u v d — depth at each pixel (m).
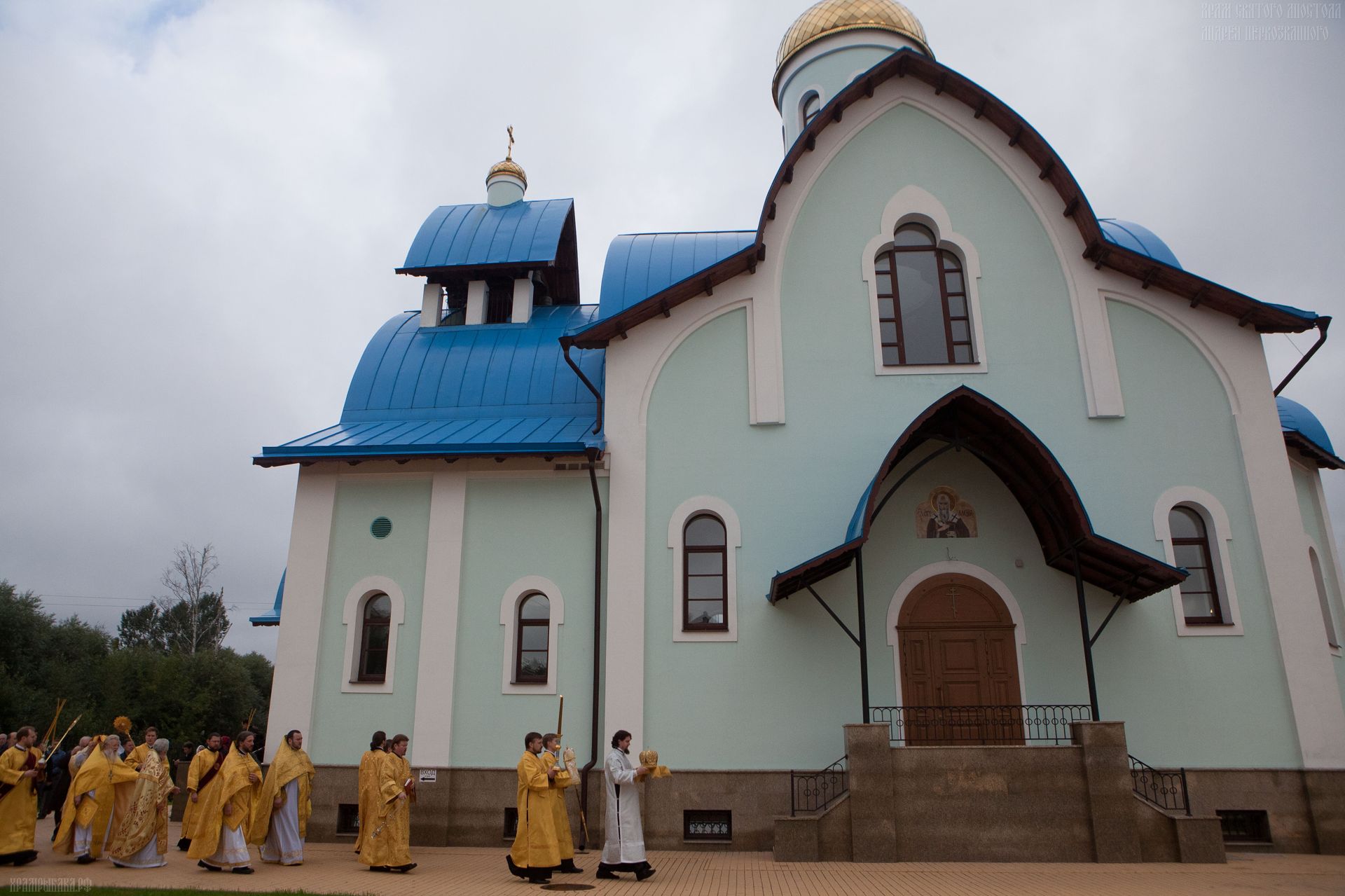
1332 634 16.17
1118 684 14.17
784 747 14.16
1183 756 13.82
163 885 10.12
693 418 15.77
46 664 36.41
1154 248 18.53
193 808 13.36
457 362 19.17
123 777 11.84
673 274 19.12
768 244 16.50
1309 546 16.17
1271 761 13.76
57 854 13.12
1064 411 15.41
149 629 71.12
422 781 14.49
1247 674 14.12
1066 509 13.42
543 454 15.46
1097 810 12.16
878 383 15.77
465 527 15.75
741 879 10.88
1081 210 15.84
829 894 9.85
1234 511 14.81
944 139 16.97
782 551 15.02
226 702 42.09
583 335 15.98
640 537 15.13
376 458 15.76
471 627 15.26
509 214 22.47
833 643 14.58
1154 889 10.08
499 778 14.50
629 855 10.95
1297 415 17.80
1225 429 15.18
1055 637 14.51
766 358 15.90
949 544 15.04
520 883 10.65
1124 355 15.65
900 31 23.36
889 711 14.26
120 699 36.62
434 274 21.16
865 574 14.97
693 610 14.97
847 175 16.89
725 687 14.44
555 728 14.66
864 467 15.36
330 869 11.74
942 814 12.31
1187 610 14.64
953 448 15.38
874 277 16.38
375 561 15.78
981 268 16.23
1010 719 14.18
